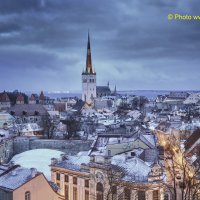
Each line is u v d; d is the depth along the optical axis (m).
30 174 73.75
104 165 77.38
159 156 89.44
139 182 72.31
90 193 81.12
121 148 105.31
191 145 101.44
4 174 75.44
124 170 76.94
